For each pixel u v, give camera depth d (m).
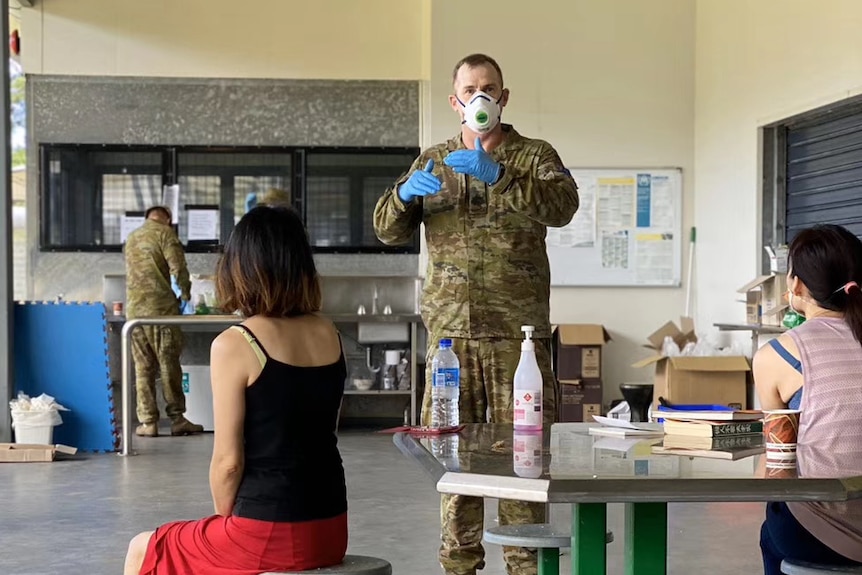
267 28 9.30
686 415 2.60
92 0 9.24
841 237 2.56
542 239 3.41
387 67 9.33
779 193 7.69
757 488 1.86
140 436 8.37
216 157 9.31
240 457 2.40
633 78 8.98
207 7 9.27
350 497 5.70
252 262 2.48
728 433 2.52
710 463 2.10
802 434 2.42
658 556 2.27
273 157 9.34
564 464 2.08
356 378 9.34
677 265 8.98
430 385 3.39
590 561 2.13
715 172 8.54
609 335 8.77
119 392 9.37
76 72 9.22
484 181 3.10
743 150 7.98
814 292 2.55
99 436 7.57
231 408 2.39
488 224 3.34
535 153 3.34
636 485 1.85
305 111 9.35
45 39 9.20
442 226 3.38
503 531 2.94
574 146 8.98
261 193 9.34
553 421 3.41
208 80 9.31
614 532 4.88
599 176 8.95
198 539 2.41
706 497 1.85
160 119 9.29
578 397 8.44
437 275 3.39
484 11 8.98
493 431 2.71
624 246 8.95
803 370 2.45
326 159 9.36
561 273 8.93
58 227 9.25
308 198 9.36
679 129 9.00
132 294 8.32
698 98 8.93
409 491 5.89
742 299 7.99
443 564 3.43
